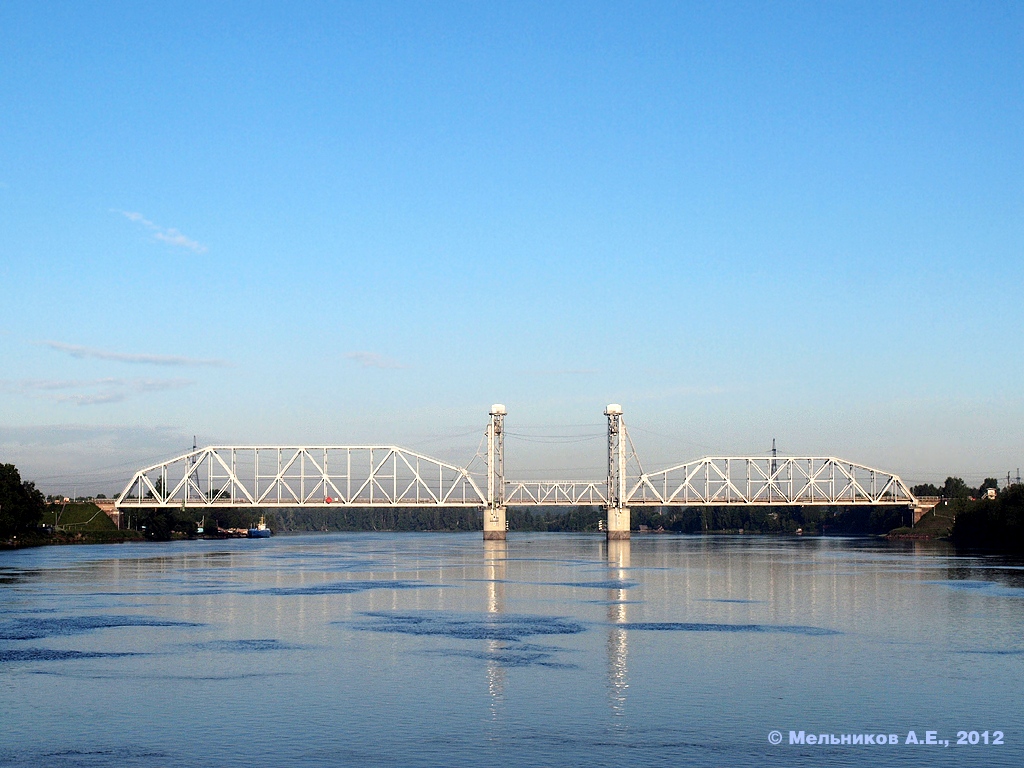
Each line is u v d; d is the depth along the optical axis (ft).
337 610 294.05
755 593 346.33
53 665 202.18
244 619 272.10
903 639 236.84
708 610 294.25
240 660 208.03
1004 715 163.63
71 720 158.81
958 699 174.50
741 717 161.99
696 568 482.69
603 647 224.74
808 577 419.54
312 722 157.99
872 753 143.95
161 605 306.14
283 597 331.77
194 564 513.45
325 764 137.49
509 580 406.41
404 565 511.81
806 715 163.12
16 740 148.46
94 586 371.97
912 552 645.51
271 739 148.77
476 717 161.27
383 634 244.22
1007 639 237.04
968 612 288.51
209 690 179.52
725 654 215.92
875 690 180.75
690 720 159.94
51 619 271.28
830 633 246.06
